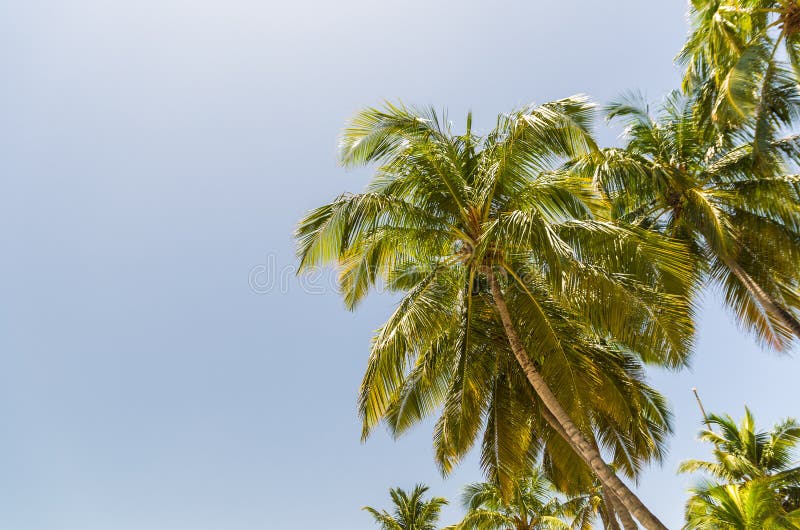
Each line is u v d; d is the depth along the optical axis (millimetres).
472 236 9586
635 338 8133
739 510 12281
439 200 9766
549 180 8875
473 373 10914
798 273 11766
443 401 11492
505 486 11117
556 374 9672
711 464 19484
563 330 10195
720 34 11617
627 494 7922
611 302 8008
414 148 9438
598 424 12969
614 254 7828
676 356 7797
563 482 13023
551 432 11906
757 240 12219
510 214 8117
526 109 9250
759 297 11266
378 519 24406
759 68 10734
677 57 13500
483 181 9688
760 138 10391
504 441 11227
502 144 9508
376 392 8648
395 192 9867
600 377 10828
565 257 7316
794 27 10617
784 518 12070
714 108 11273
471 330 10695
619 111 13633
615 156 11633
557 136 9078
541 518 18875
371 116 9680
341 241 8859
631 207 13359
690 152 13320
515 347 9430
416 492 26172
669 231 13125
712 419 20875
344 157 9531
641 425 11938
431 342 10102
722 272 12711
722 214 11641
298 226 9062
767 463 18938
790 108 10953
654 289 7945
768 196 11914
